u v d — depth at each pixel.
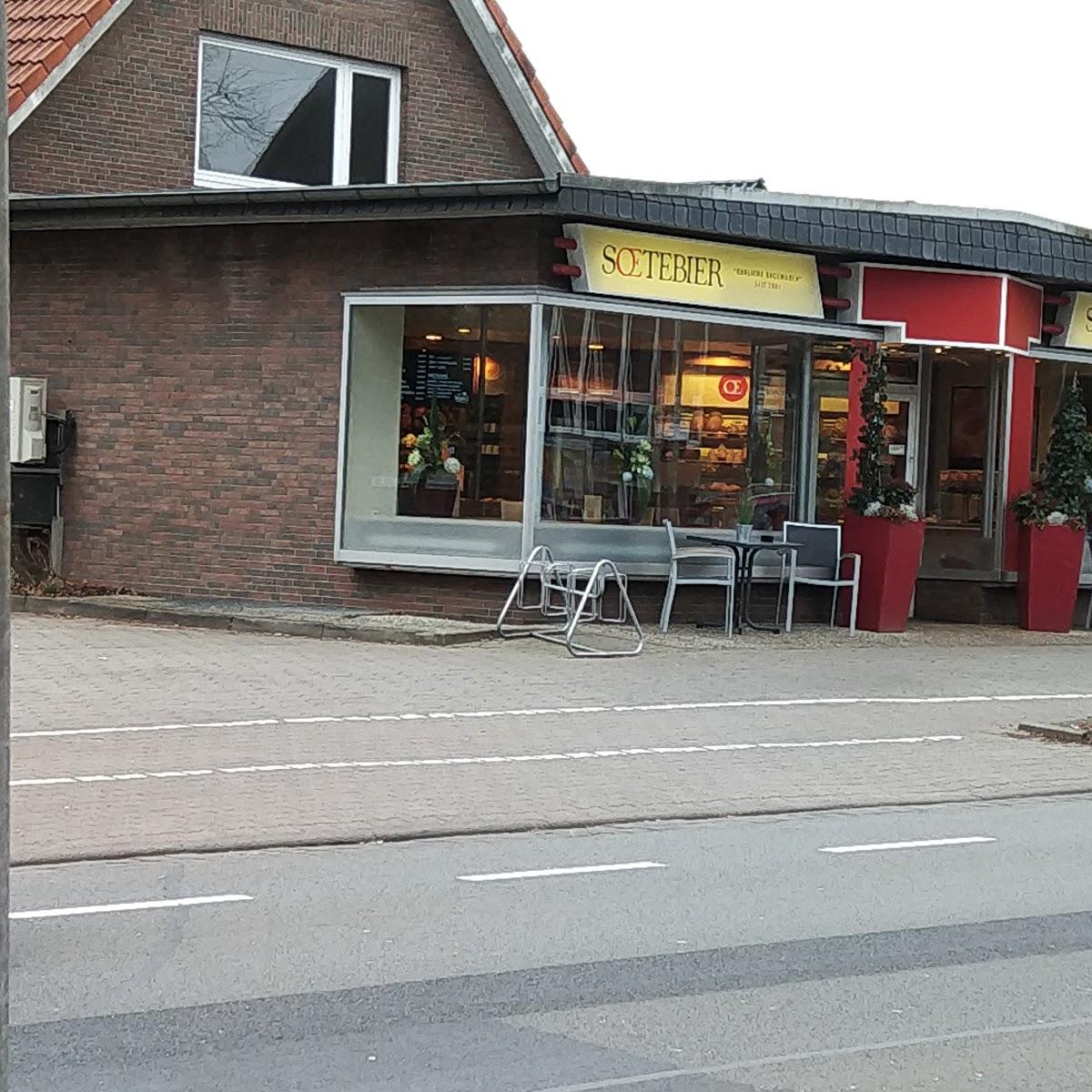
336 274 17.12
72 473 18.27
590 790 9.93
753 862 8.23
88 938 6.57
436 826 8.84
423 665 14.28
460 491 16.73
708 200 16.55
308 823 8.82
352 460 17.06
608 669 14.48
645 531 17.17
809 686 14.12
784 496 18.14
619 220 16.20
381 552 16.92
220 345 17.61
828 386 18.33
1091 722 12.69
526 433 16.41
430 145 20.84
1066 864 8.32
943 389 20.05
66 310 18.27
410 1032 5.46
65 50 18.28
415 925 6.88
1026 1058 5.34
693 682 14.06
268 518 17.44
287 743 10.99
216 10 19.41
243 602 17.39
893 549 17.91
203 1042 5.32
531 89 21.06
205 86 19.59
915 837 8.95
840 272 18.12
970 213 18.09
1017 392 19.59
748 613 17.86
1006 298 18.47
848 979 6.21
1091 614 20.02
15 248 18.45
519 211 15.79
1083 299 19.92
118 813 8.92
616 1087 4.98
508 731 11.69
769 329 17.78
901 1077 5.14
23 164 18.28
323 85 20.33
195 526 17.75
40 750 10.53
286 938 6.62
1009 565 19.52
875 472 18.16
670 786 10.12
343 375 16.98
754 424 17.88
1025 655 16.75
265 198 16.53
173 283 17.81
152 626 16.28
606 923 6.96
